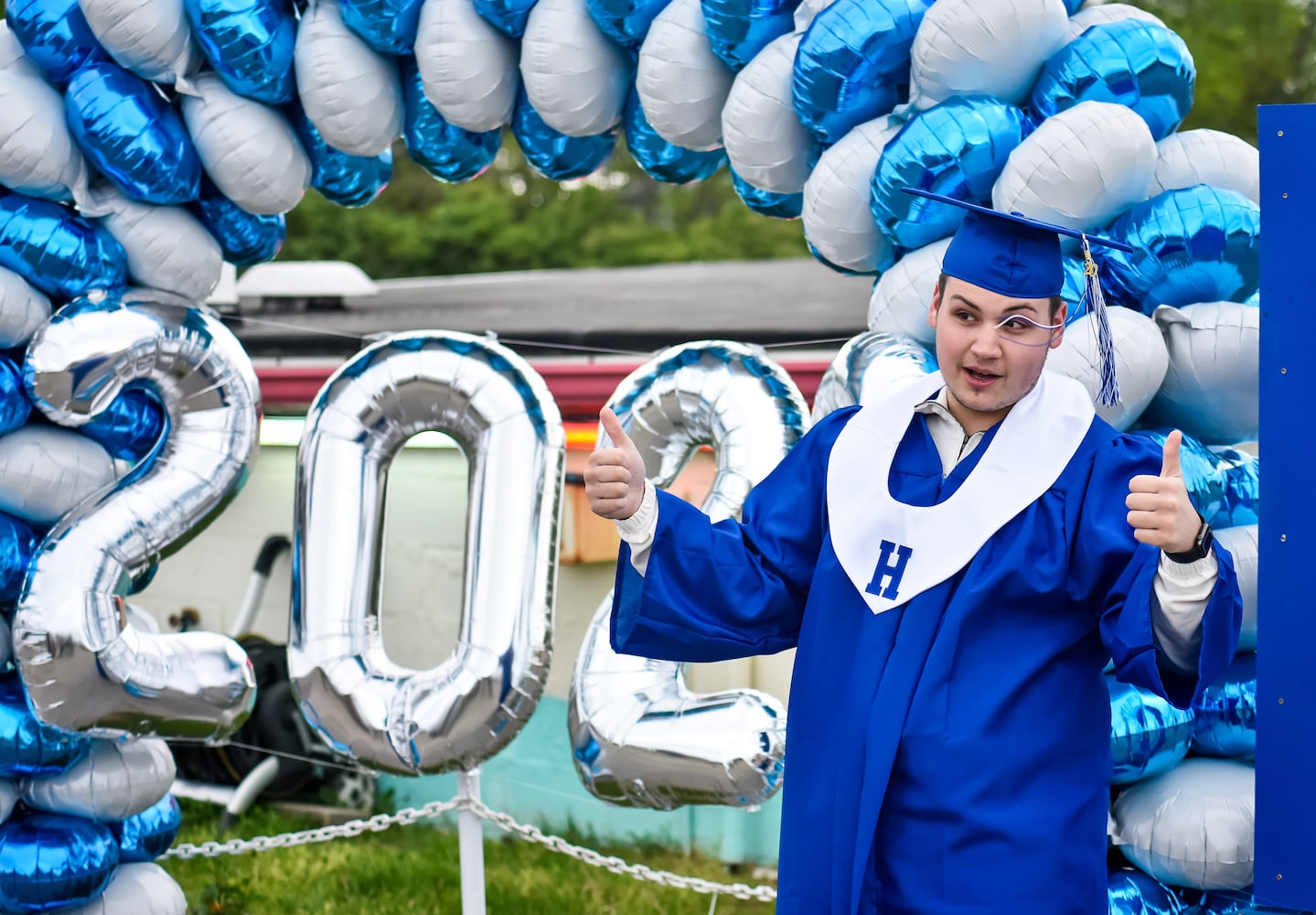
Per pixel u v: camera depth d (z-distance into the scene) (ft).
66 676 12.37
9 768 12.83
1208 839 10.74
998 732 8.45
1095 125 10.59
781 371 12.94
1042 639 8.55
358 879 18.39
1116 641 8.10
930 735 8.50
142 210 13.10
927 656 8.60
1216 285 10.96
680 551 9.06
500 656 12.32
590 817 19.15
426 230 66.28
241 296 25.46
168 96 13.38
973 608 8.52
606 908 17.20
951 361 8.71
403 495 19.69
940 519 8.69
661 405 13.01
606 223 67.82
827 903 8.80
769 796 11.97
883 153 11.23
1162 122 11.18
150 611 21.48
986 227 8.73
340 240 65.98
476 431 12.69
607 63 12.51
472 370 12.69
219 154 12.89
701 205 68.64
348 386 12.82
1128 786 11.42
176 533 12.94
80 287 12.87
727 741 11.85
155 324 12.89
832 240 11.87
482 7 12.35
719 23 11.76
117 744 13.44
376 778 20.65
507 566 12.44
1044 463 8.63
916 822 8.53
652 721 12.12
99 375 12.60
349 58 12.64
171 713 12.72
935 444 9.07
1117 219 11.12
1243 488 11.24
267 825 20.33
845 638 8.90
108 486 13.04
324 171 13.96
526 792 19.57
